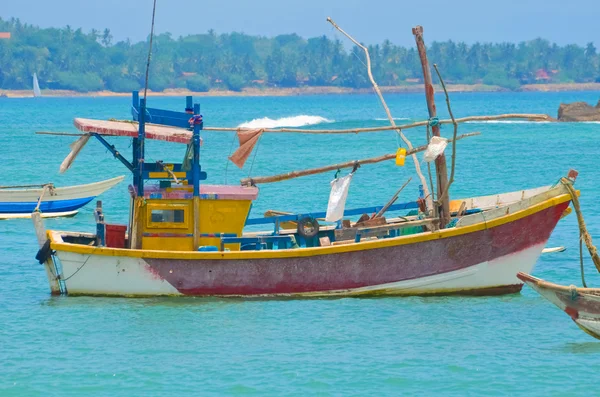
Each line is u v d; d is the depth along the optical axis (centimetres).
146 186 7175
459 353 5791
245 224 7294
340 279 6881
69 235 7331
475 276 6969
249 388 5228
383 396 5116
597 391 5178
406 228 7150
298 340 6025
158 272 6800
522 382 5309
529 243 6950
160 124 7056
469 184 15825
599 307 5931
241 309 6688
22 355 5759
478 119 7056
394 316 6538
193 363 5616
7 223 11331
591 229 10212
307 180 15900
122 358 5697
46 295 7219
